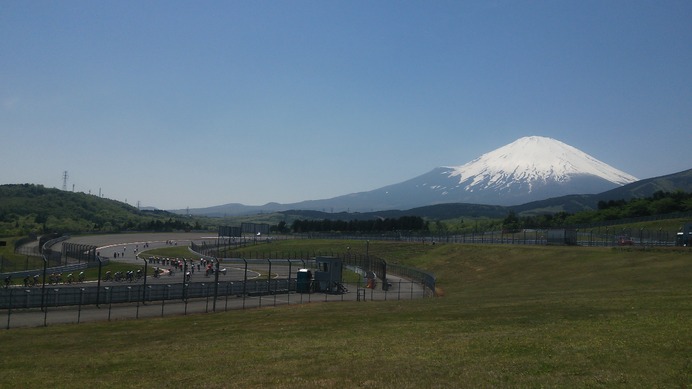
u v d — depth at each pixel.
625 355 19.28
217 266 49.16
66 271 80.38
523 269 76.88
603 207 168.12
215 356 25.00
